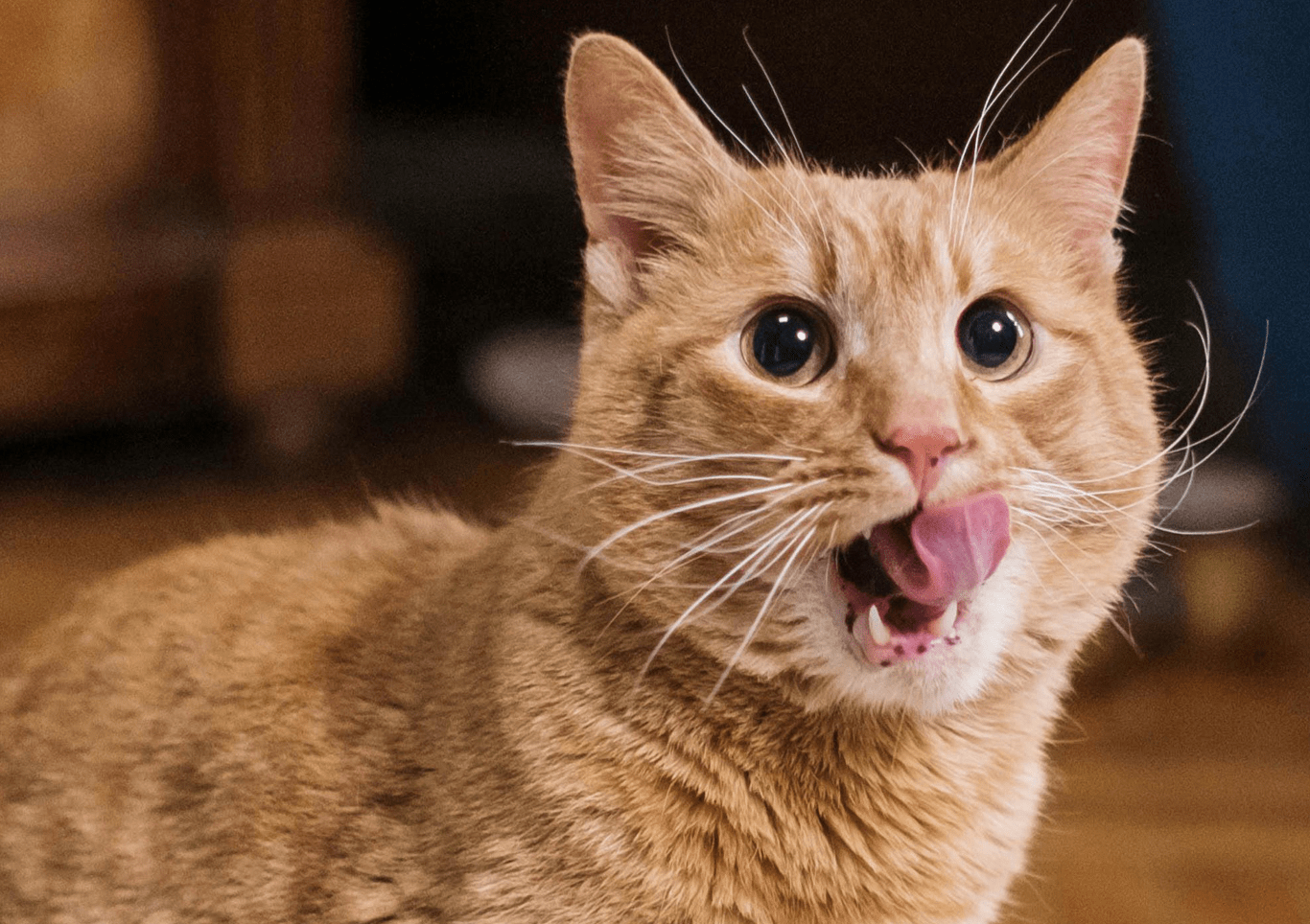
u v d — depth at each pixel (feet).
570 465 1.74
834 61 3.55
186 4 3.45
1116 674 2.74
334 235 3.62
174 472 3.65
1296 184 2.82
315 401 3.68
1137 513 1.74
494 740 1.67
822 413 1.65
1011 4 3.35
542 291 4.39
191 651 1.84
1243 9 2.75
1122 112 1.81
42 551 3.14
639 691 1.66
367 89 4.48
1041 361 1.71
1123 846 2.31
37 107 3.36
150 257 3.44
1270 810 2.39
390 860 1.69
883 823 1.69
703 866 1.64
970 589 1.62
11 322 3.32
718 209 1.76
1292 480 2.98
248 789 1.75
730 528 1.65
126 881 1.78
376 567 1.90
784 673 1.66
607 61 1.76
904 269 1.68
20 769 1.84
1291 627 2.89
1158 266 2.95
